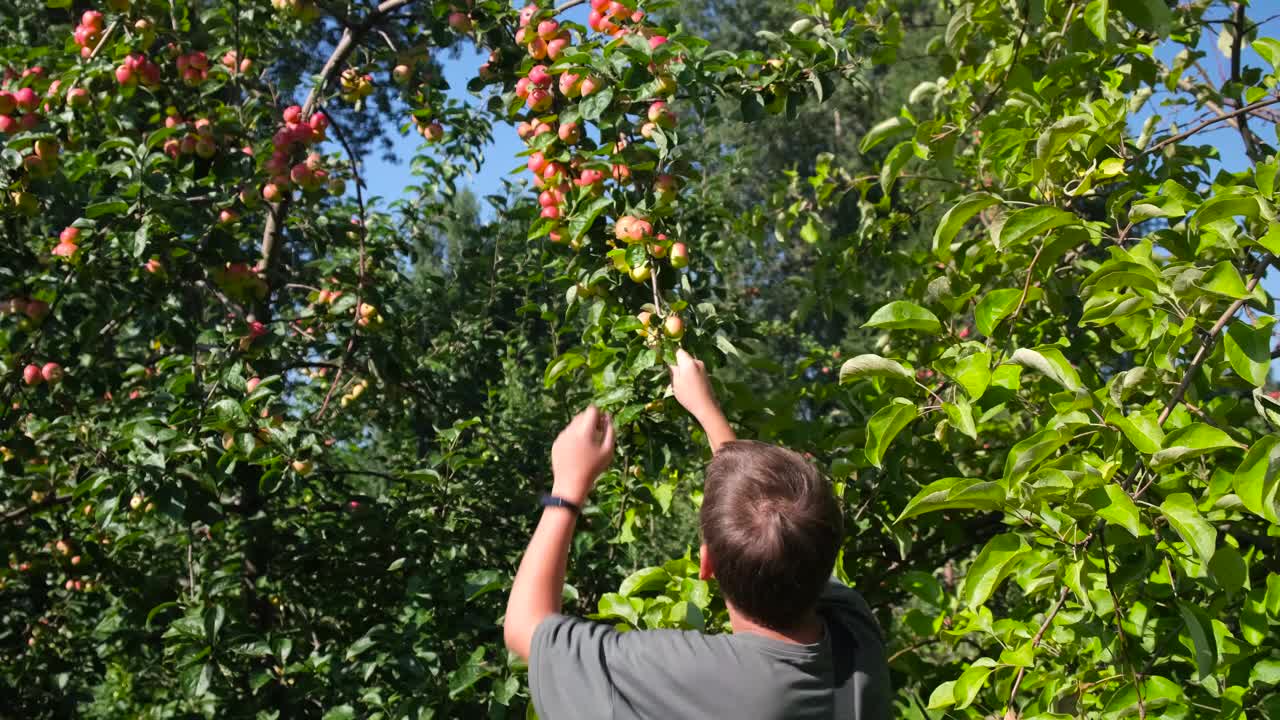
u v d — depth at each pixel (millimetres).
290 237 4625
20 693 4465
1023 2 2816
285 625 4098
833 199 3570
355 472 4430
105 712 5934
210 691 3572
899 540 2652
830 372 3402
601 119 2549
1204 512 1758
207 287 4035
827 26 3088
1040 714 1832
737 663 1116
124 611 4363
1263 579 2365
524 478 4766
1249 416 2250
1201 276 1647
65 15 5359
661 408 2529
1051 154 2311
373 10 3840
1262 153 3014
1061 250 1989
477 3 3295
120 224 3252
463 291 5496
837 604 1319
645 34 2684
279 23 4129
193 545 4473
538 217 2746
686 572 2189
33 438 3838
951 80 3240
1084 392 1601
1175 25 2541
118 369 4238
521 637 1183
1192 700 1986
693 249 3430
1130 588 2018
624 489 3285
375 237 4887
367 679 3307
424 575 3508
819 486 1181
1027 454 1591
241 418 3041
